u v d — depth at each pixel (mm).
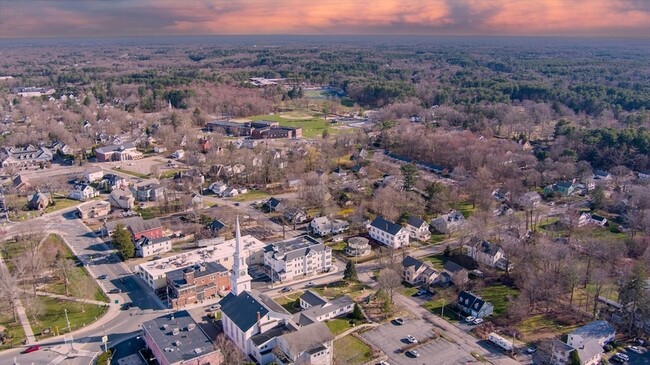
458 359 136750
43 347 139500
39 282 175750
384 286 162625
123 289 172250
